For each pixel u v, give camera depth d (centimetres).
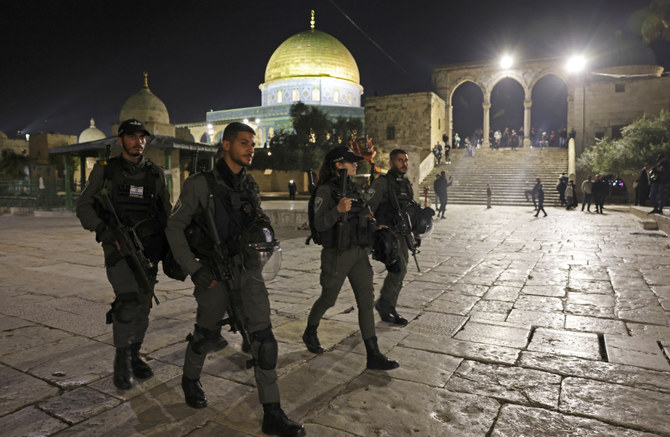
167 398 272
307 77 5047
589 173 2961
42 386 286
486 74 4056
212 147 1725
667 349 356
